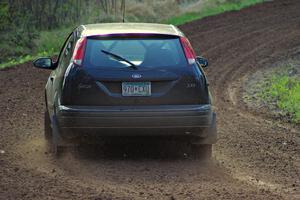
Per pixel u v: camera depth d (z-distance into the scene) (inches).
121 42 822.5
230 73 1759.4
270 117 1224.8
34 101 1314.0
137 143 930.7
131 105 796.6
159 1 3097.9
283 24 2591.0
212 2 3221.0
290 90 1457.9
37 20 2645.2
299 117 1197.7
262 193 693.3
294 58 1942.7
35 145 925.2
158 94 800.3
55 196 655.1
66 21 2714.1
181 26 2637.8
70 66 810.2
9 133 1006.4
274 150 942.4
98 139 810.2
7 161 813.2
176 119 792.3
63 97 803.4
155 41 826.2
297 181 765.9
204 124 801.6
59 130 816.3
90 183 719.1
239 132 1077.8
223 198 664.4
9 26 2453.2
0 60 2212.1
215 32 2464.3
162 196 668.7
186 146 921.5
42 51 2340.1
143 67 804.0
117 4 2918.3
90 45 818.2
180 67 810.2
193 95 805.9
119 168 796.6
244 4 3198.8
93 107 794.8
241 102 1389.0
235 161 866.8
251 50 2105.1
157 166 813.2
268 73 1733.5
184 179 751.1
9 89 1457.9
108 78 795.4
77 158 846.5
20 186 690.2
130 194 673.6
